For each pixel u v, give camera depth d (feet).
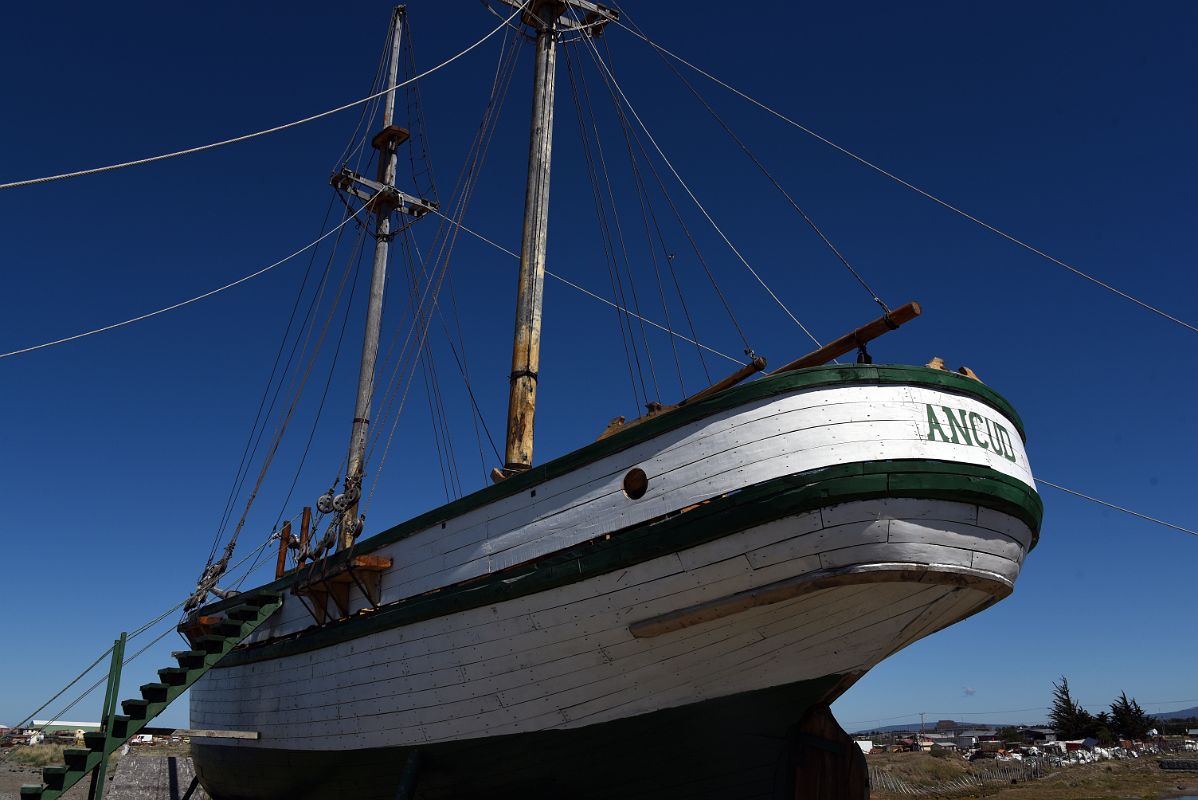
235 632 44.57
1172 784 126.31
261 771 49.67
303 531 54.29
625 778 33.24
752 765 31.73
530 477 33.96
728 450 28.27
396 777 38.58
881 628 29.12
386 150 87.76
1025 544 28.94
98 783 38.78
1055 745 211.00
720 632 29.30
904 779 134.10
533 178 50.80
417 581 38.06
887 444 26.66
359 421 81.92
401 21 91.97
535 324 47.47
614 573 30.17
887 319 29.53
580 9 56.44
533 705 33.37
